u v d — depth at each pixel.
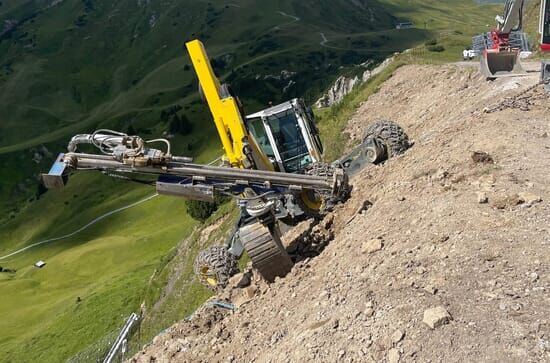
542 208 7.17
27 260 118.56
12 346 53.94
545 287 5.62
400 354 5.35
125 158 10.09
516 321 5.26
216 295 11.90
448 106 20.33
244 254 19.48
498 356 4.92
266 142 13.60
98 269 85.38
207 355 8.66
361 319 6.19
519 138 10.33
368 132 14.20
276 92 183.62
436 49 38.41
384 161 13.89
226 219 37.88
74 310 56.50
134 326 37.78
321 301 7.35
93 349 39.19
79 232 123.19
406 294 6.22
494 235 6.82
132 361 10.02
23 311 69.56
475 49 27.38
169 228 96.00
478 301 5.69
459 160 10.05
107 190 142.88
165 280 43.28
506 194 7.78
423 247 7.20
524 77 18.34
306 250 11.52
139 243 91.25
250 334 8.47
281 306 8.62
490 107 13.64
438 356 5.15
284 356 6.49
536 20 34.44
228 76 196.38
